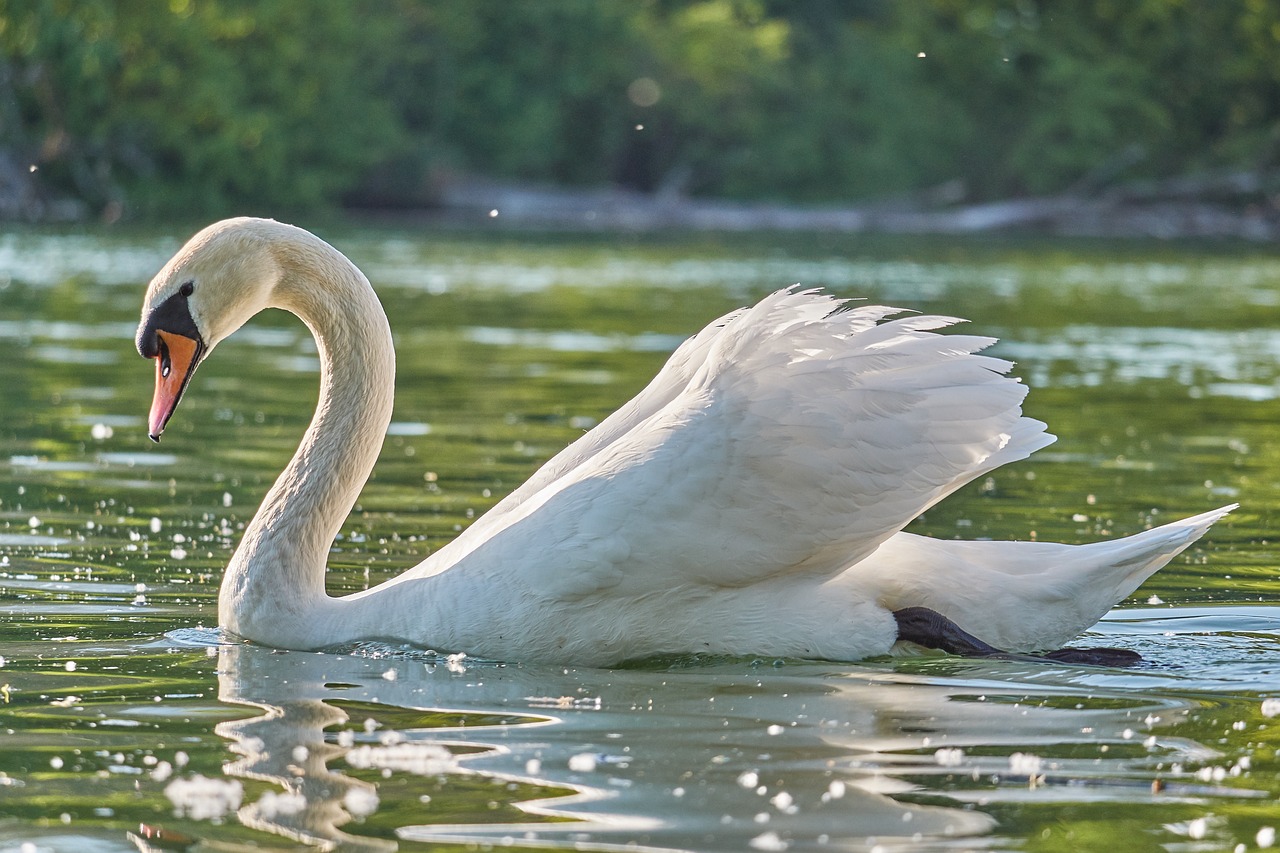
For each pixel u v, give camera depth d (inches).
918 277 1808.6
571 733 314.2
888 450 386.3
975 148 3686.0
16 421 733.9
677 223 3410.4
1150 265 2126.0
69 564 469.1
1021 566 406.9
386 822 261.4
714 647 387.5
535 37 3727.9
